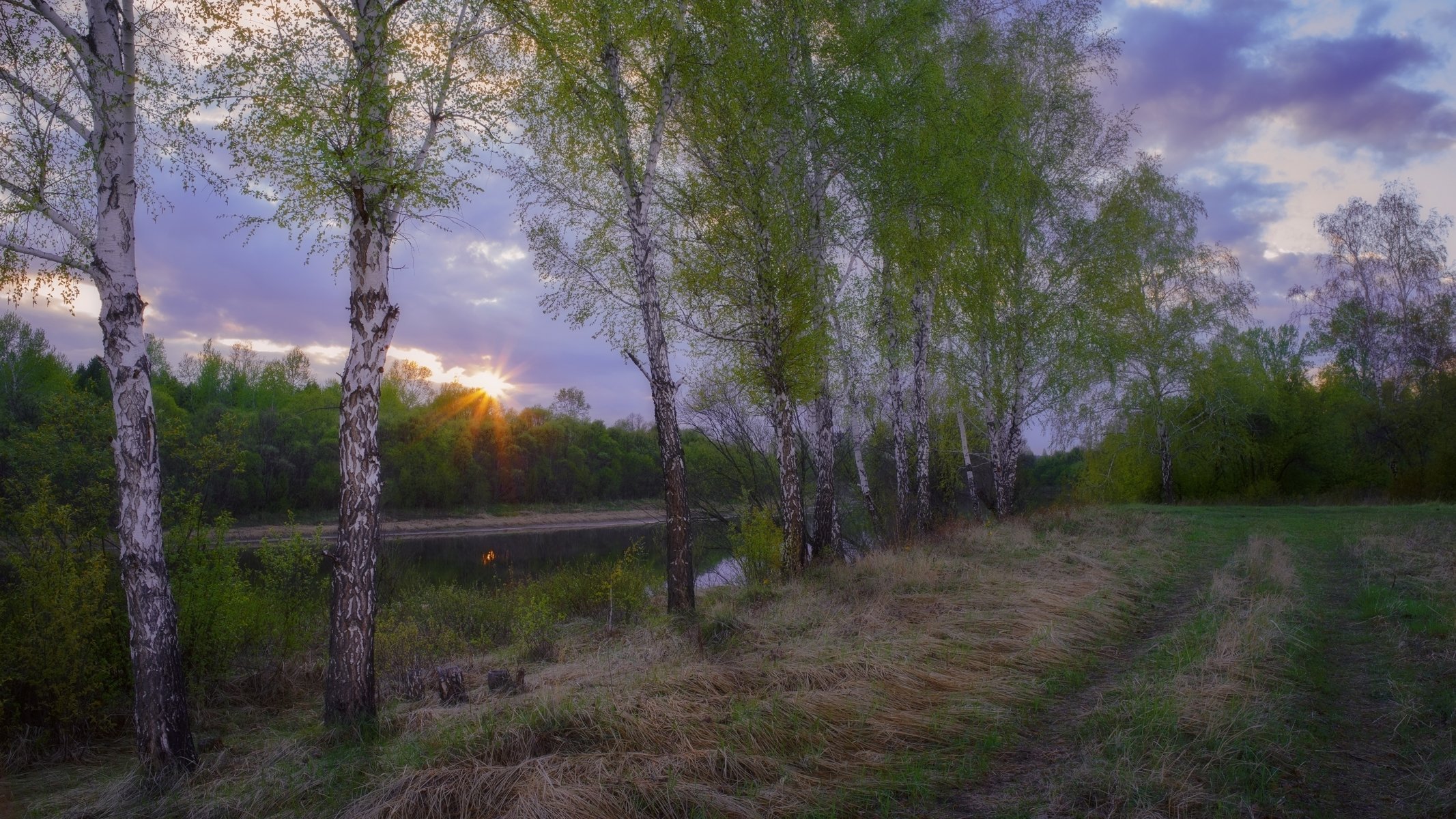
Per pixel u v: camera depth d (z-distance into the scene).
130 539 5.27
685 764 4.36
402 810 4.00
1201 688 5.30
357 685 5.80
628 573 12.70
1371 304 28.47
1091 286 18.19
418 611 11.97
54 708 6.21
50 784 5.61
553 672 7.29
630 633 9.27
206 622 7.42
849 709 5.18
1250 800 3.81
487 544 32.03
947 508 21.30
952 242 15.20
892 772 4.39
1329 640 6.89
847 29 11.99
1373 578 9.34
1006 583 9.38
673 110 10.98
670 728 4.85
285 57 5.80
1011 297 17.81
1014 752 4.74
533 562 24.91
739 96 10.98
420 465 40.41
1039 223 17.98
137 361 5.41
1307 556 12.28
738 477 19.12
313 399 40.41
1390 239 28.11
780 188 11.71
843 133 12.37
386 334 6.15
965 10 15.60
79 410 7.65
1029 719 5.27
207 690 7.60
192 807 4.64
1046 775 4.32
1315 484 31.12
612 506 45.62
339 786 4.63
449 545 31.81
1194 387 26.91
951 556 11.88
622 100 10.07
